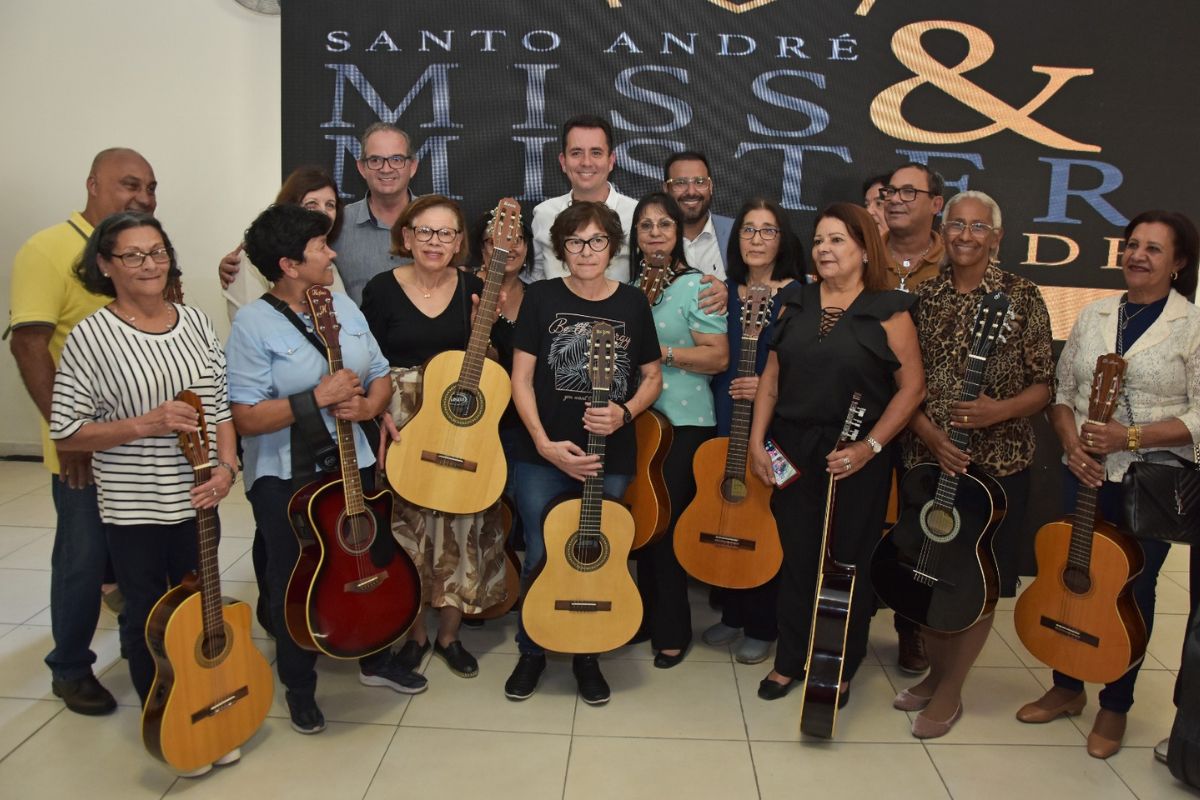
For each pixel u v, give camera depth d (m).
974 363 2.65
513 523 3.43
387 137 3.32
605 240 2.70
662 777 2.52
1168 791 2.50
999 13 4.02
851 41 4.09
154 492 2.40
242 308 2.54
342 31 4.15
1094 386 2.56
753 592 3.17
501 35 4.15
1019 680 3.11
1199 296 4.28
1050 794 2.48
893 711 2.91
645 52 4.15
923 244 3.29
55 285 2.62
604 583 2.78
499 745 2.66
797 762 2.61
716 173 4.20
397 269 2.97
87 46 4.68
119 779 2.46
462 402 2.80
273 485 2.55
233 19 4.63
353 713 2.83
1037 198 4.11
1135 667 2.63
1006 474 2.79
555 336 2.76
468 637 3.38
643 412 2.99
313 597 2.49
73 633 2.69
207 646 2.38
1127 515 2.47
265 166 4.73
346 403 2.52
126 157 2.81
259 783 2.46
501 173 4.23
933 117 4.11
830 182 4.18
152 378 2.35
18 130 4.76
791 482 2.78
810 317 2.74
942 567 2.68
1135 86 4.02
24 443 5.15
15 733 2.66
